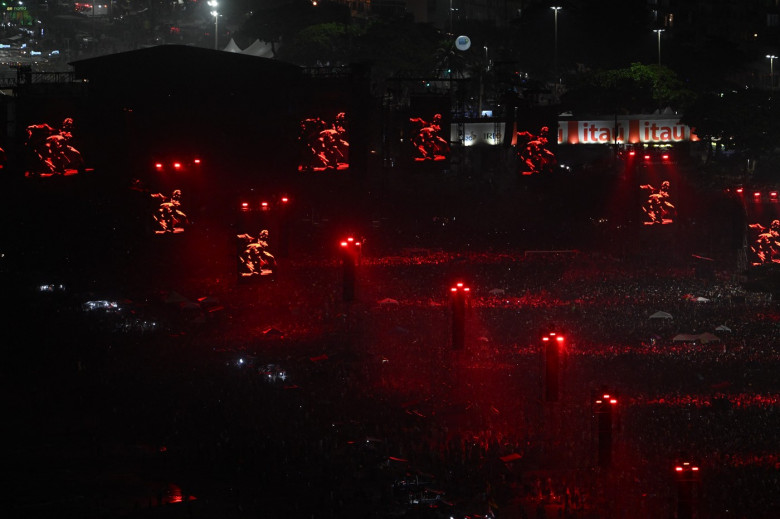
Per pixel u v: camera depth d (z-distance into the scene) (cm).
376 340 12625
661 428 9219
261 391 10294
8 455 8569
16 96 18838
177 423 9344
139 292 15362
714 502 7488
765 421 9438
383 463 8312
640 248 19300
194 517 7281
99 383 10575
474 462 8462
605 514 7419
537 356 11869
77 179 18925
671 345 12431
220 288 15588
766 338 12838
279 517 7275
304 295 15188
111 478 8075
